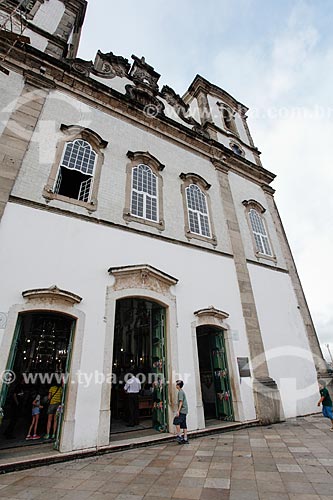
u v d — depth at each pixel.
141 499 3.45
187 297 8.38
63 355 9.62
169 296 7.97
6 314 5.52
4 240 6.11
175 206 9.99
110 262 7.34
